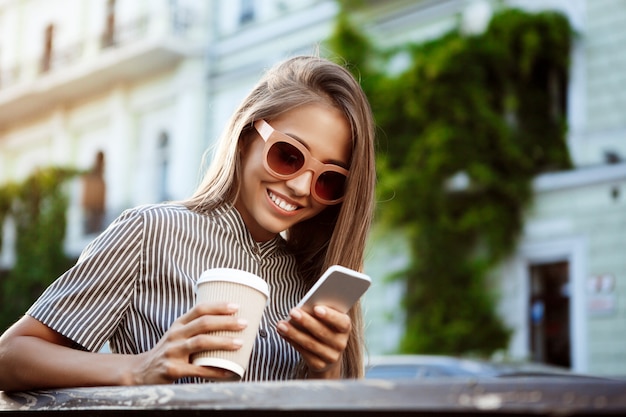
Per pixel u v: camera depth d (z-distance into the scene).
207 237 1.65
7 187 18.41
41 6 20.44
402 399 0.79
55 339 1.52
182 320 1.34
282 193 1.67
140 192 17.67
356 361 1.81
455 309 12.07
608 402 0.69
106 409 1.11
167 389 1.02
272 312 1.71
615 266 11.27
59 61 19.69
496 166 12.18
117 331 1.62
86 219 18.09
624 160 11.32
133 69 17.84
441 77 12.53
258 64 16.12
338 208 1.80
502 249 12.03
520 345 11.80
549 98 12.23
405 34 13.59
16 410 1.33
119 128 18.16
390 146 12.74
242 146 1.73
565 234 11.70
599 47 11.91
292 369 1.67
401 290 12.59
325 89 1.75
